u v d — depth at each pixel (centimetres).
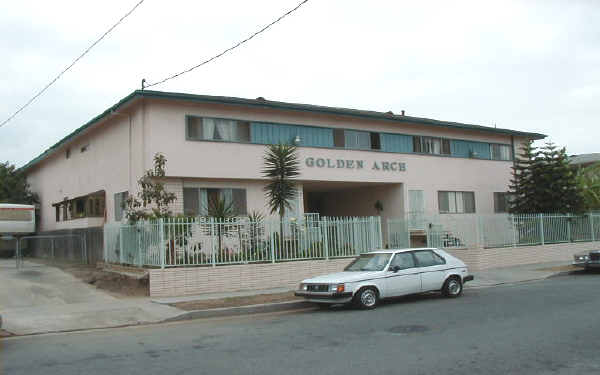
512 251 2200
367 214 2775
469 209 2866
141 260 1594
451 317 1060
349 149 2441
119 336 986
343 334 923
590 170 3130
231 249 1551
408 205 2616
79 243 2222
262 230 1605
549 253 2341
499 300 1288
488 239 2148
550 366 679
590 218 2581
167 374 691
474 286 1664
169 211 1769
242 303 1302
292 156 1828
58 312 1223
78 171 2650
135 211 1767
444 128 2808
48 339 983
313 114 2353
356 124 2488
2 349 898
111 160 2248
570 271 1973
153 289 1417
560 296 1309
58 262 2241
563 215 2470
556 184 2577
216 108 2114
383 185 2691
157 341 920
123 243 1750
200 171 2047
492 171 2986
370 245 1798
